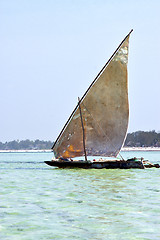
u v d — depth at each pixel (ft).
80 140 558.56
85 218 234.17
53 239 192.54
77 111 552.41
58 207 267.59
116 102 548.72
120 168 554.87
